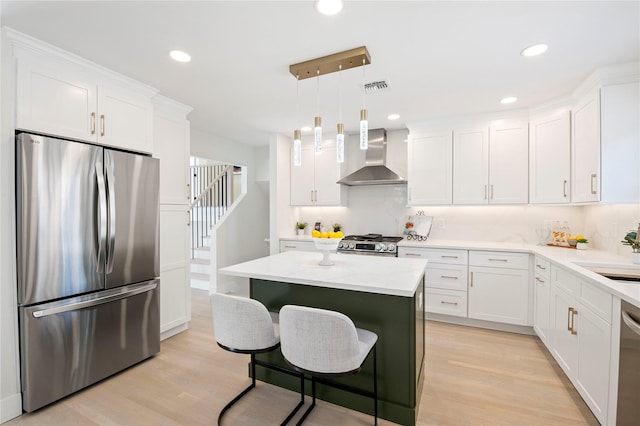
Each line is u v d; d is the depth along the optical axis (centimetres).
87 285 222
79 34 194
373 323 195
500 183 345
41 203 198
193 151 426
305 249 430
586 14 171
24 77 196
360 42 203
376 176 402
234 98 306
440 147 374
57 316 207
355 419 192
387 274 201
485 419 191
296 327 153
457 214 405
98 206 227
